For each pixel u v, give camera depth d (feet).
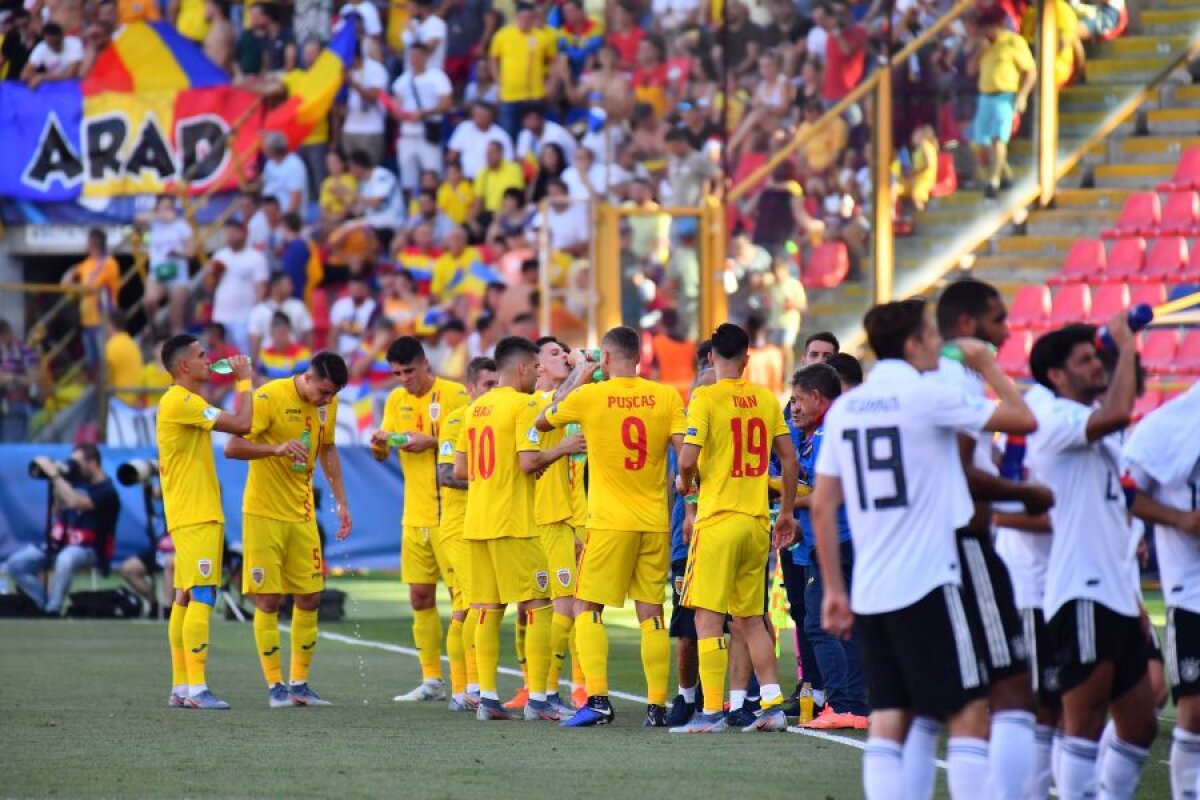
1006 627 52.75
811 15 166.30
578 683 89.10
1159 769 69.41
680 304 163.02
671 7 171.22
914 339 52.95
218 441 171.12
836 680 79.41
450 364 176.35
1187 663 57.21
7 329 173.47
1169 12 185.16
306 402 89.51
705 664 78.07
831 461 52.54
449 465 90.12
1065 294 166.30
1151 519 57.21
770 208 164.35
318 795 62.28
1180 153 178.81
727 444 77.36
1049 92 176.86
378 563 160.45
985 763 50.83
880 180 164.76
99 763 69.51
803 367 80.18
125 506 154.51
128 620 138.00
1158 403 152.56
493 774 66.74
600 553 80.43
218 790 63.31
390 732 79.05
